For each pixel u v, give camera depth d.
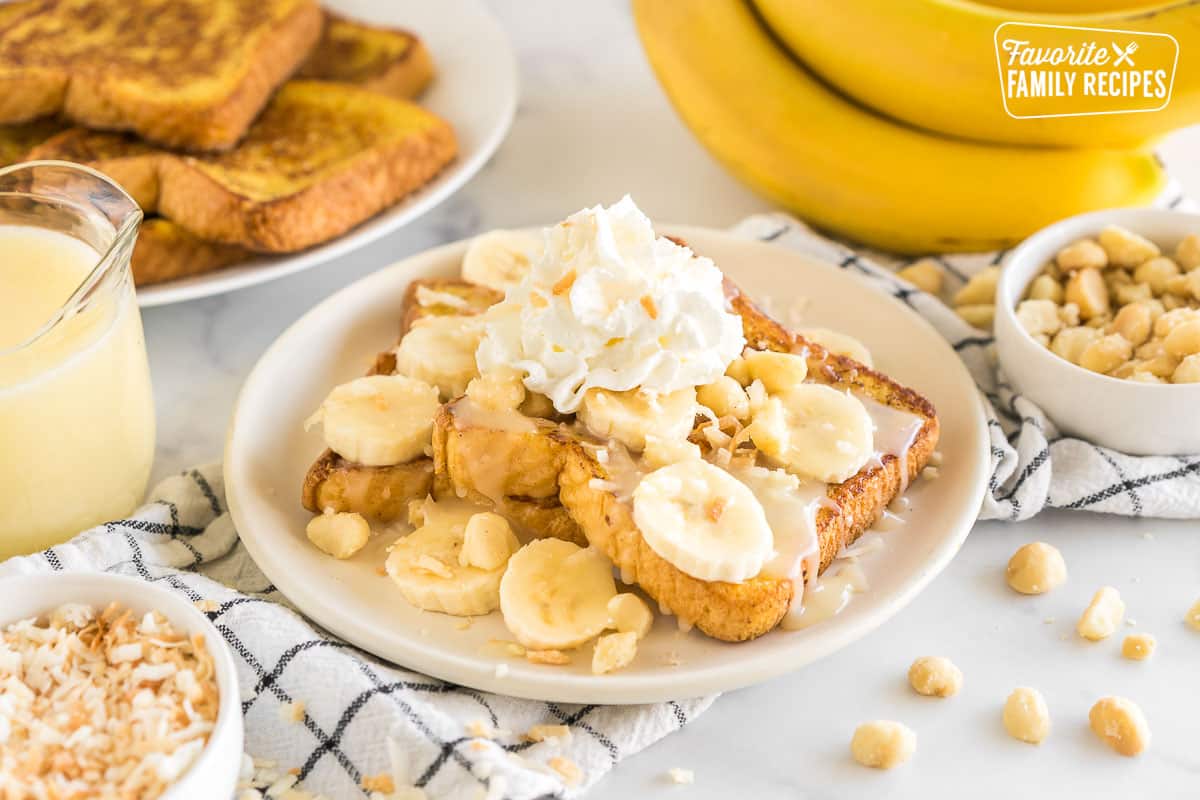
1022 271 0.66
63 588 0.53
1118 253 0.66
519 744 0.54
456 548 0.58
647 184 0.76
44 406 0.56
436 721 0.53
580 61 0.84
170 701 0.51
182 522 0.60
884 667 0.57
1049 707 0.56
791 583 0.55
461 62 0.79
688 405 0.58
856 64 0.69
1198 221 0.66
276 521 0.59
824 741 0.55
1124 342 0.63
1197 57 0.65
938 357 0.64
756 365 0.60
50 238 0.60
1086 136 0.69
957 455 0.61
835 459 0.58
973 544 0.61
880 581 0.57
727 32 0.71
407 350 0.62
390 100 0.74
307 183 0.70
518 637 0.55
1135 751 0.54
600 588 0.56
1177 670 0.57
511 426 0.58
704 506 0.55
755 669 0.54
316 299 0.71
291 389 0.64
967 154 0.70
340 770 0.53
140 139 0.72
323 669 0.54
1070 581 0.59
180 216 0.68
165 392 0.67
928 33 0.66
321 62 0.79
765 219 0.72
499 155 0.78
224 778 0.50
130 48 0.75
